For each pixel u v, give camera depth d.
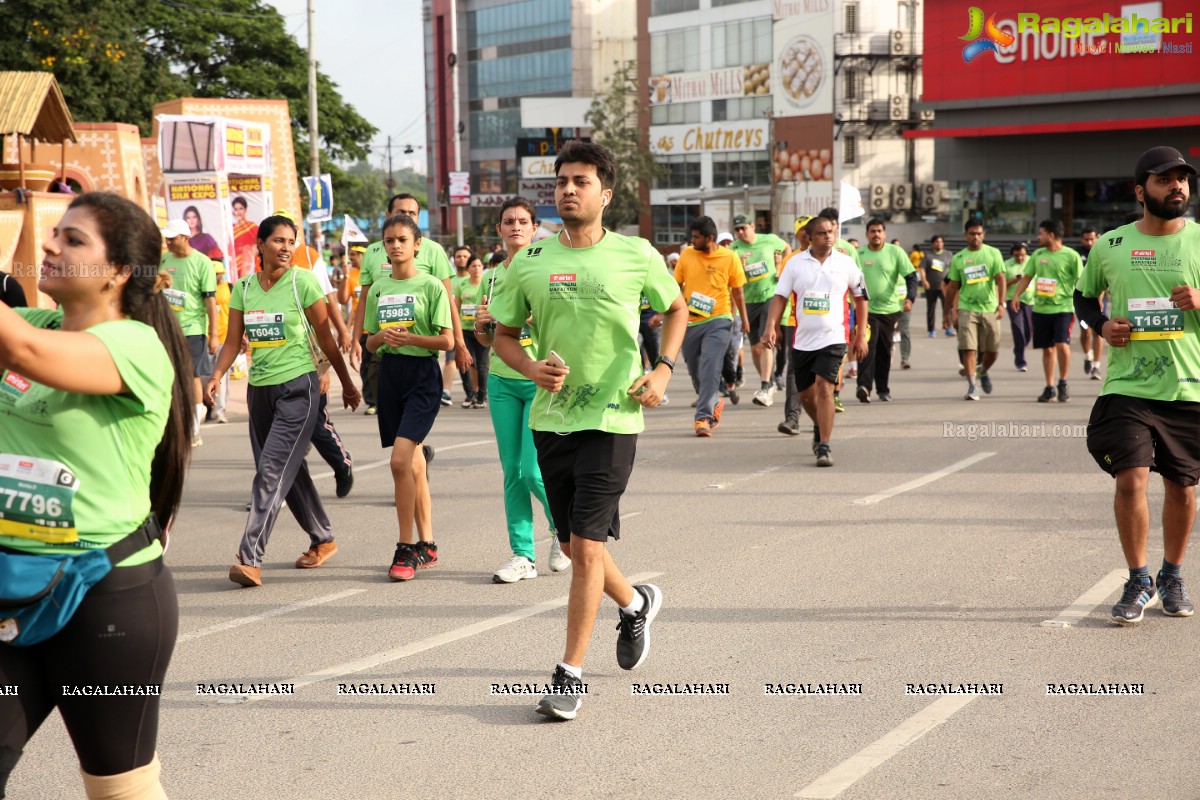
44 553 3.35
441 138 110.56
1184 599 7.02
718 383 14.81
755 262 17.61
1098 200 53.38
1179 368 6.73
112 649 3.40
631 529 9.59
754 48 72.50
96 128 25.08
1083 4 50.88
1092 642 6.52
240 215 23.48
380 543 9.45
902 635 6.68
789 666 6.20
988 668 6.11
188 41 50.00
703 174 76.56
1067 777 4.77
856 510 10.13
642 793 4.70
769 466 12.50
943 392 18.92
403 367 8.50
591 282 5.67
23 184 19.48
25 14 36.88
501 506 10.82
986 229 56.41
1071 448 13.21
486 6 104.06
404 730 5.44
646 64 79.50
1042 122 53.06
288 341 8.27
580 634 5.55
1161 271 6.72
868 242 17.56
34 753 5.30
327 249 48.34
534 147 86.12
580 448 5.72
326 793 4.77
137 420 3.42
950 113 56.38
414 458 8.40
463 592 7.88
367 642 6.78
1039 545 8.77
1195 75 47.97
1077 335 30.80
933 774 4.82
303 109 53.06
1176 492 6.87
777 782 4.77
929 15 55.94
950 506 10.22
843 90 67.50
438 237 77.62
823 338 12.23
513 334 5.99
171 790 4.82
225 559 9.02
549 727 5.43
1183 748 5.05
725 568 8.26
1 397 3.41
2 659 3.34
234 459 13.98
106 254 3.40
